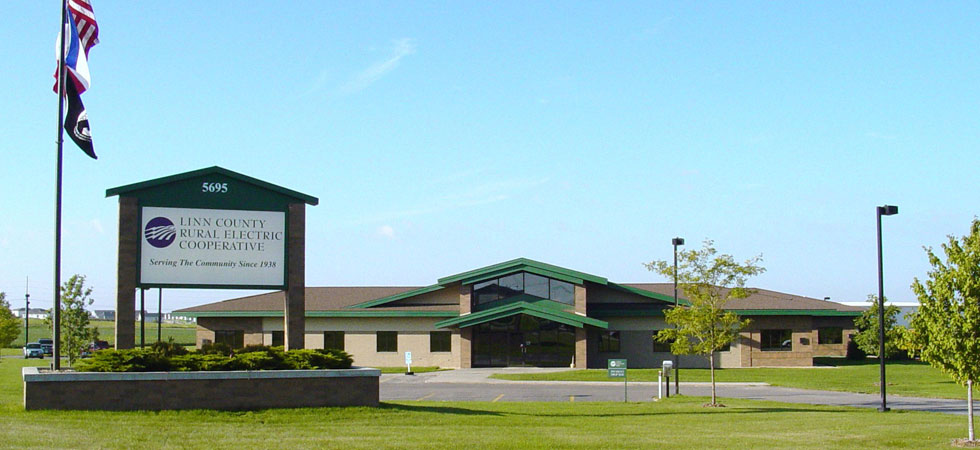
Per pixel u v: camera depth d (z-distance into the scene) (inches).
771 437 722.8
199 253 864.3
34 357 2664.9
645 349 1984.5
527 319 1940.2
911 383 1525.6
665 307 1996.8
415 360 2003.0
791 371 1819.6
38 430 634.8
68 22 848.3
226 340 2021.4
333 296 2198.6
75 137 837.2
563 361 1921.8
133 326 839.7
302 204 898.7
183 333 4330.7
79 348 1503.4
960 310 705.0
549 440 677.3
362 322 2026.3
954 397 1270.9
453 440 663.1
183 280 857.5
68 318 1494.8
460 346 1925.4
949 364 710.5
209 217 871.1
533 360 1927.9
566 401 1143.0
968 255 698.2
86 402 750.5
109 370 773.3
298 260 891.4
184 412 755.4
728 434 741.9
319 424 740.7
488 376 1669.5
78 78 842.2
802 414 945.5
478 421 799.1
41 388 741.9
